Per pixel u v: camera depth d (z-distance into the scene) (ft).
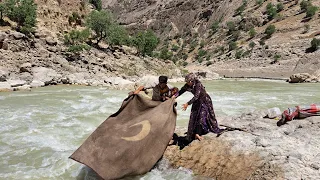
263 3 355.97
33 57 98.22
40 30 122.31
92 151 16.22
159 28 506.48
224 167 16.33
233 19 359.66
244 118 24.76
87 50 128.36
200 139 18.92
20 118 33.45
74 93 63.67
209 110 19.30
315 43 209.87
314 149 16.25
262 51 241.96
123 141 16.80
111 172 15.81
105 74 110.32
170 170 17.17
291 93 68.85
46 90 70.38
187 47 386.32
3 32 98.89
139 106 19.13
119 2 651.25
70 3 166.61
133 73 126.62
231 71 223.92
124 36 188.85
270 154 16.12
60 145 22.88
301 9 297.12
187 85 19.15
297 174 14.02
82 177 17.11
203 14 456.45
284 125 20.97
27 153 20.97
